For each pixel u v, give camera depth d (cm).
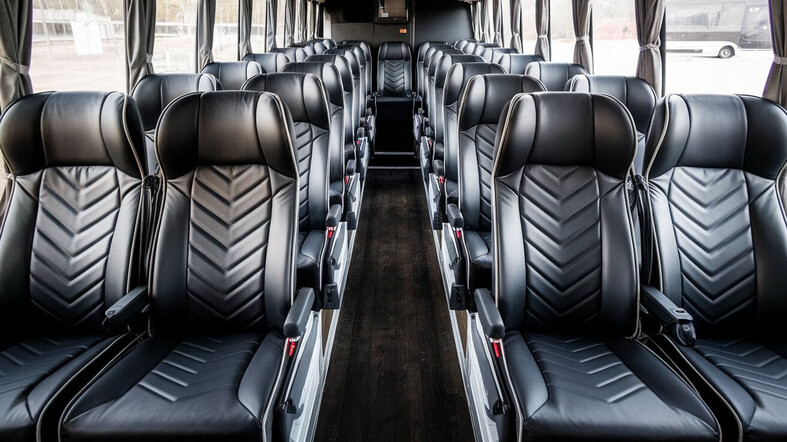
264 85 249
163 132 163
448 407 215
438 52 550
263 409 130
